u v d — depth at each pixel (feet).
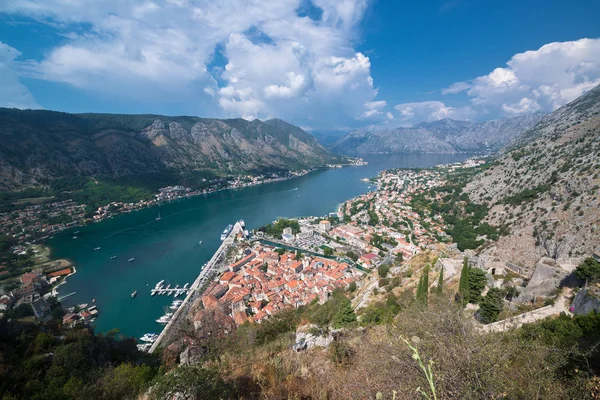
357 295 132.16
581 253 156.15
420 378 16.55
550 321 47.55
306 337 57.62
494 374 16.29
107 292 208.44
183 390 29.40
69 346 75.72
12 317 164.25
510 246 208.44
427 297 81.71
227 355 51.85
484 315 67.41
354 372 25.45
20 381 61.52
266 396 30.76
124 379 58.23
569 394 19.89
